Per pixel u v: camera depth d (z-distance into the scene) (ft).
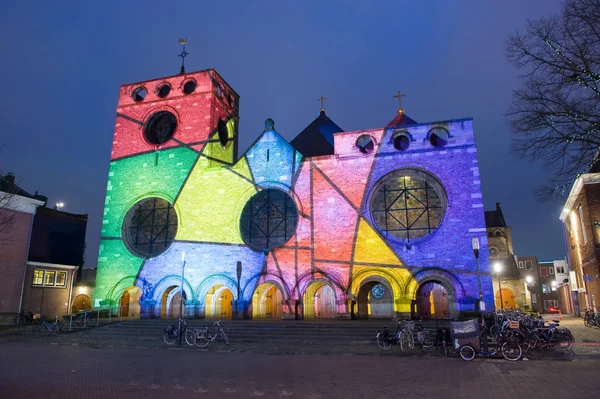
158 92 113.19
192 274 97.76
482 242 83.61
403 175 91.04
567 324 95.86
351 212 91.71
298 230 93.35
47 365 46.75
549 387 33.09
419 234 88.02
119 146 111.86
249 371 42.14
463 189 87.10
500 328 55.83
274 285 95.76
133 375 40.01
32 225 105.50
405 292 84.94
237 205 98.99
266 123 102.47
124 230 104.83
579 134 49.78
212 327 77.46
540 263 238.89
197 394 31.60
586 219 99.91
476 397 29.96
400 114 112.06
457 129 90.43
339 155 95.30
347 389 33.09
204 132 106.11
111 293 101.35
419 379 37.19
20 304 100.01
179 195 103.50
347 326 73.36
